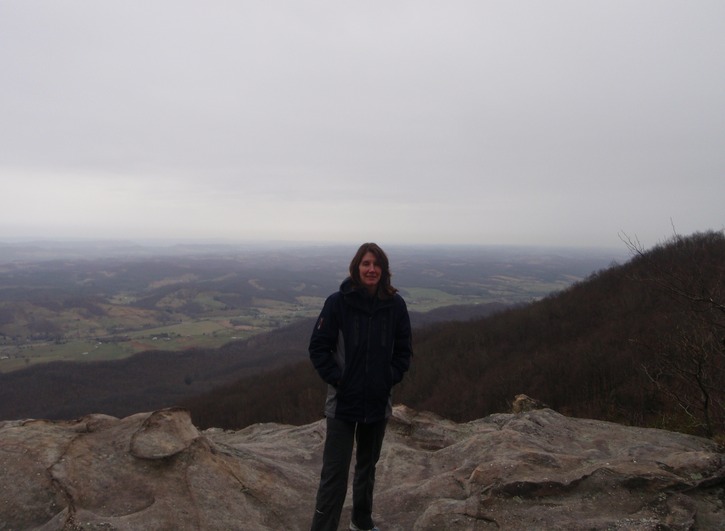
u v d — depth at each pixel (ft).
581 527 10.18
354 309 10.36
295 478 13.65
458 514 11.07
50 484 10.21
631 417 30.45
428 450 17.89
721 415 19.63
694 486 11.59
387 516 11.96
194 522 10.21
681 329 22.00
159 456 11.84
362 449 10.86
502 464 12.76
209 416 93.25
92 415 13.85
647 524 10.11
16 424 12.69
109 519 9.49
